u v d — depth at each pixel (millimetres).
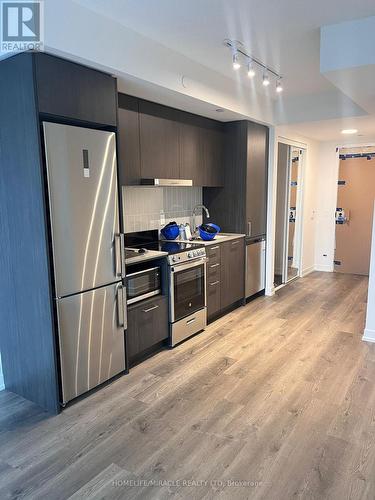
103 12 2375
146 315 3209
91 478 1949
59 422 2428
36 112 2172
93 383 2738
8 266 2576
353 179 6406
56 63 2252
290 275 6445
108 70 2537
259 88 4211
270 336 3814
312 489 1852
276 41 2877
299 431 2301
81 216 2496
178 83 3123
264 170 5004
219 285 4262
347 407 2549
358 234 6504
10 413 2539
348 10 2395
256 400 2650
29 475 1977
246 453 2113
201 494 1833
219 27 2631
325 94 4406
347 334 3850
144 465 2033
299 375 3002
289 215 6008
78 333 2578
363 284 5891
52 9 2113
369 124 4777
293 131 5391
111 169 2680
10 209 2457
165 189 4266
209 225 4238
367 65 2545
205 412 2516
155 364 3215
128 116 3209
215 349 3514
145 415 2488
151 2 2256
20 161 2322
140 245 3887
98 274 2658
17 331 2641
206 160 4328
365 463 2020
